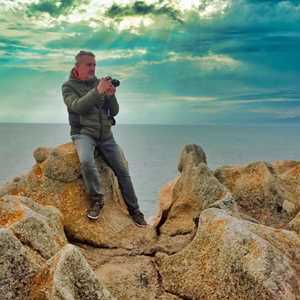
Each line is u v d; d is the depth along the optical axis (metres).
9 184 3.74
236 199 3.67
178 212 3.40
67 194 3.54
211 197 3.35
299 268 2.34
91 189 3.39
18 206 2.68
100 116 3.58
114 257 3.02
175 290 2.49
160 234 3.24
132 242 3.21
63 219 3.29
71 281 1.95
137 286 2.58
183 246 2.92
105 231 3.31
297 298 2.10
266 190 3.60
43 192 3.57
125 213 3.71
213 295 2.29
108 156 3.68
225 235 2.38
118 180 3.70
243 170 3.88
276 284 2.11
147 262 2.84
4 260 2.03
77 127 3.65
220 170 3.97
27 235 2.44
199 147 3.98
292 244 2.54
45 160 3.77
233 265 2.26
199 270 2.44
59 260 1.98
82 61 3.48
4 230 2.09
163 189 4.75
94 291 1.98
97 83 3.61
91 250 3.15
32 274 2.04
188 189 3.49
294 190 3.82
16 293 1.97
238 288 2.21
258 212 3.56
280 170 4.50
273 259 2.21
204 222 2.59
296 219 3.02
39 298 1.88
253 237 2.30
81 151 3.45
